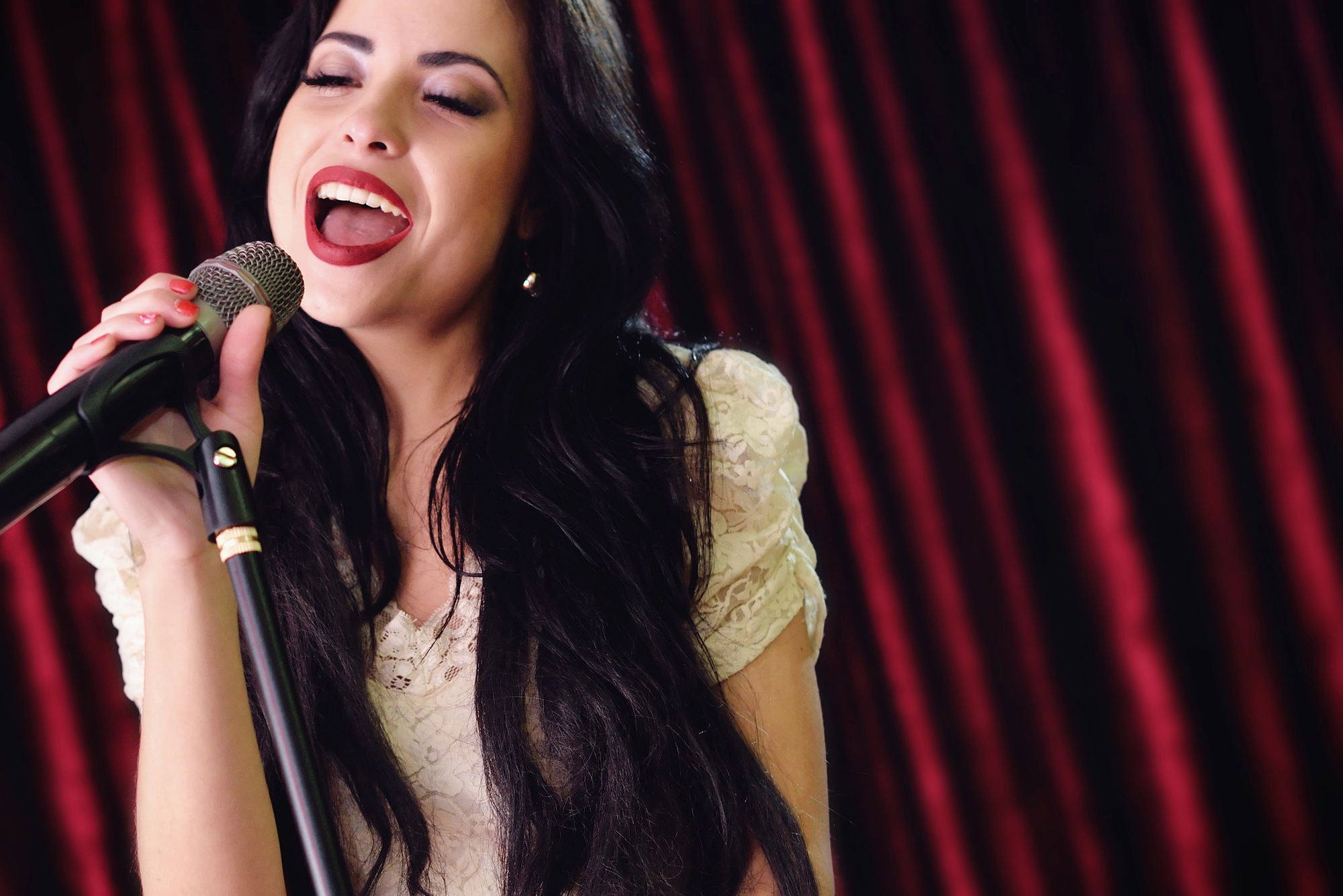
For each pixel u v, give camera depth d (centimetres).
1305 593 304
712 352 146
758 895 125
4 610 260
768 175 303
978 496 304
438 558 134
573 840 123
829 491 303
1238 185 306
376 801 126
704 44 302
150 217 266
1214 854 299
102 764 260
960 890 296
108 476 94
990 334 308
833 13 306
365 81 127
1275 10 308
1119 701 303
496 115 129
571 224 139
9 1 263
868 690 300
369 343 130
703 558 133
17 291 261
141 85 267
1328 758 302
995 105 307
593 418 135
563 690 124
